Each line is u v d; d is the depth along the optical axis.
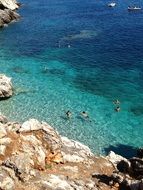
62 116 49.31
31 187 21.25
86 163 29.02
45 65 70.06
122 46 80.75
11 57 75.00
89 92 57.78
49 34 92.38
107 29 96.19
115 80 62.34
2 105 52.06
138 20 106.12
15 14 110.00
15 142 25.84
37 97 55.25
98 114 50.44
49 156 26.77
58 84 60.81
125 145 42.72
